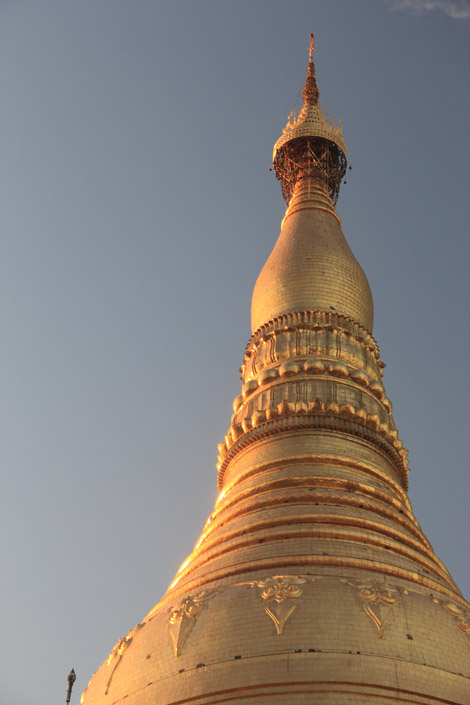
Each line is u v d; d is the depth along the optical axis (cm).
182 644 4269
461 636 4306
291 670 3909
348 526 4834
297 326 6081
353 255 6844
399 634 4119
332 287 6431
